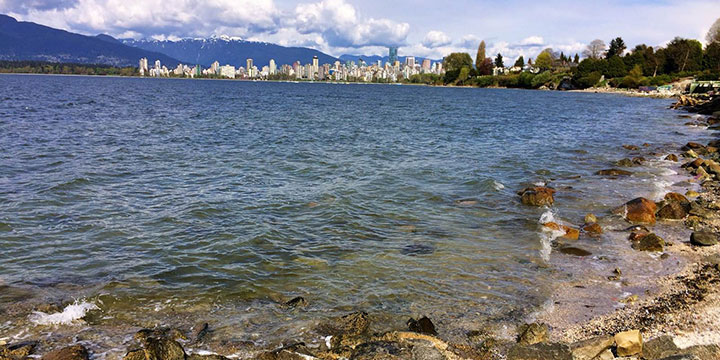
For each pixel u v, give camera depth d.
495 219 14.73
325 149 28.50
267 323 8.25
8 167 20.80
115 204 15.67
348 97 109.75
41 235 12.59
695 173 21.50
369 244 12.38
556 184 19.64
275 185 18.81
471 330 8.09
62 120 41.50
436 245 12.34
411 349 7.12
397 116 55.59
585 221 14.39
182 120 44.81
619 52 180.25
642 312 8.60
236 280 10.06
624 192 18.25
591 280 10.20
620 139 35.31
